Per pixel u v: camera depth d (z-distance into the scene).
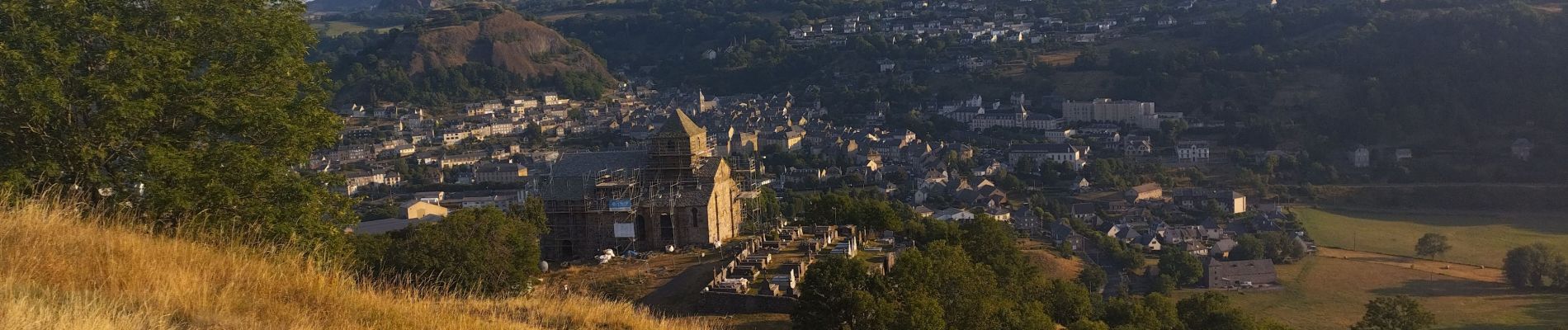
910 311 73.44
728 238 133.00
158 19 57.69
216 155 55.62
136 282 36.94
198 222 50.97
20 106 49.94
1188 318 128.50
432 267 78.75
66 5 52.09
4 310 31.12
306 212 58.84
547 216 128.62
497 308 52.62
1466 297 172.88
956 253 93.50
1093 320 112.81
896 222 143.00
